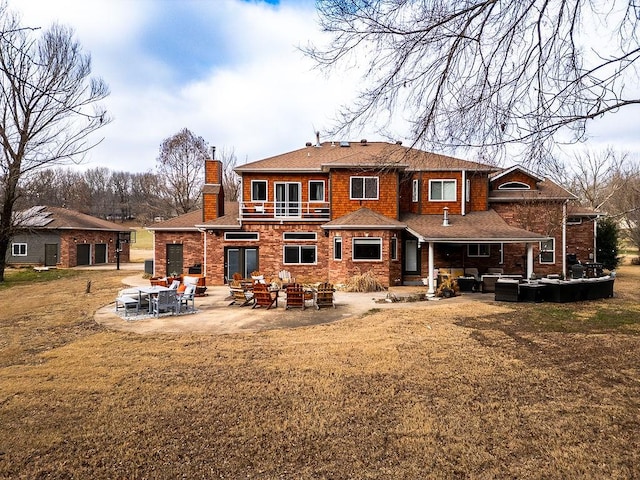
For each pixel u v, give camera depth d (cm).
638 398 582
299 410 552
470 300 1469
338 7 605
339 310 1291
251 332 1001
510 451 446
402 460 431
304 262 2078
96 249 3662
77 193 7000
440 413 540
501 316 1152
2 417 534
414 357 776
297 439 477
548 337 916
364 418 527
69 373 701
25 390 625
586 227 2244
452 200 2111
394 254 1938
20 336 1005
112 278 2444
